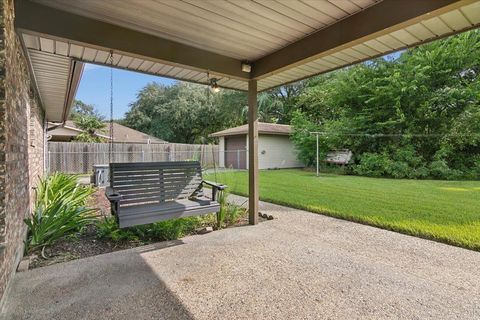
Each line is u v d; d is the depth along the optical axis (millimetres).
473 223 3828
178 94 22359
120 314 1854
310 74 4066
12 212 2250
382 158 10422
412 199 5652
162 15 2607
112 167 3406
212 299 2039
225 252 2975
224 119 21094
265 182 8695
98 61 3537
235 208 4359
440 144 9719
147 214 3025
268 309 1911
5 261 1974
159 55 3088
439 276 2402
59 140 15422
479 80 9133
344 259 2781
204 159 15117
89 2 2365
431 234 3402
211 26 2848
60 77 4363
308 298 2051
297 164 16125
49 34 2436
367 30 2514
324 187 7578
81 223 3480
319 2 2408
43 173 7508
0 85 1803
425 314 1844
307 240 3373
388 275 2424
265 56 3676
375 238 3438
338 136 11836
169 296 2080
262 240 3375
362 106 11875
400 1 2291
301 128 13414
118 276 2408
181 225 3635
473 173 9203
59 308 1914
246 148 14555
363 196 6113
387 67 11117
